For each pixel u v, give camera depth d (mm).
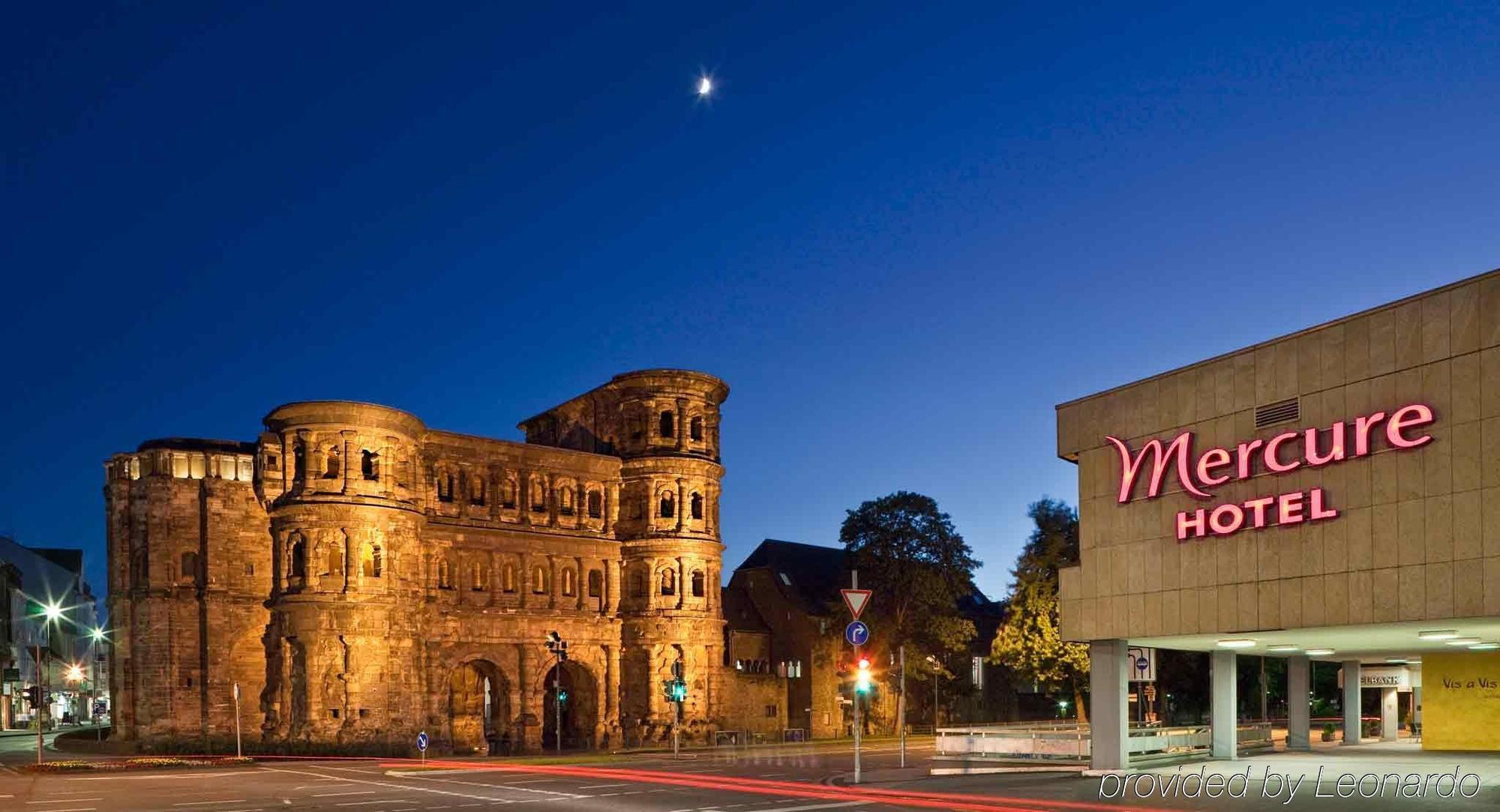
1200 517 37812
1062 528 93312
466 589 77812
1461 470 30781
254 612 73125
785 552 106375
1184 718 98250
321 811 32250
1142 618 39656
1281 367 36062
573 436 92812
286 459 71812
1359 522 33188
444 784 41812
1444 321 31641
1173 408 39562
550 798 35594
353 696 68438
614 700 83625
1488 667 53656
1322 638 39812
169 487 72125
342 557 70062
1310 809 29703
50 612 111812
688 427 86000
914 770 45562
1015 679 106562
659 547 83750
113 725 73125
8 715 114562
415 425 74625
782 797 35156
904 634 94000
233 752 67438
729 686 90312
